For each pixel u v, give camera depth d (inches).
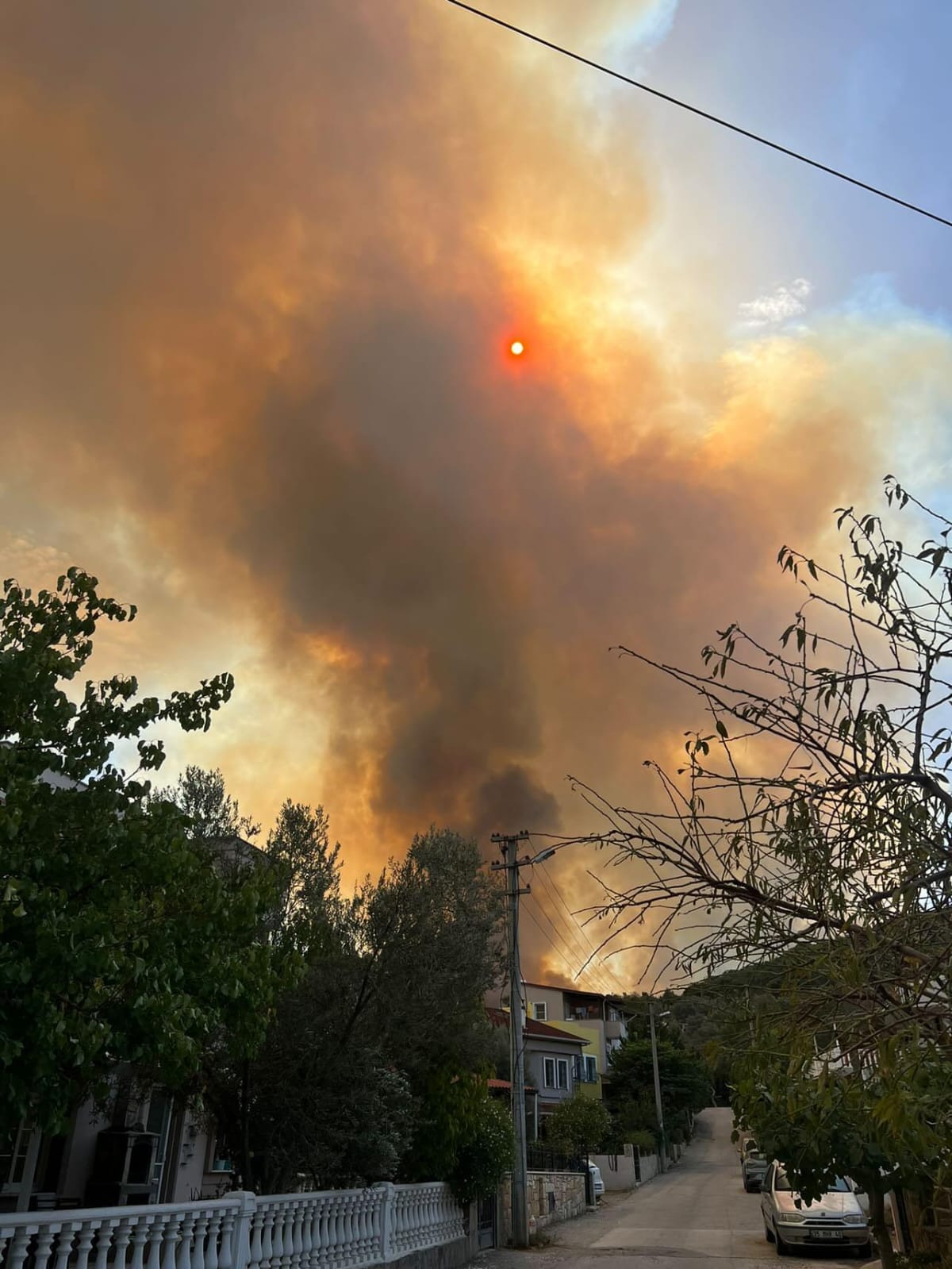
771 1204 771.4
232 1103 477.1
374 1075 511.2
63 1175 497.7
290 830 531.2
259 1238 379.9
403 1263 516.4
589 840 169.9
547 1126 1609.3
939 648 151.3
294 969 367.2
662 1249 770.8
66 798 294.5
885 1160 370.6
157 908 302.0
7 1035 247.9
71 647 315.3
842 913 149.9
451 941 544.4
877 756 148.4
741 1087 164.2
